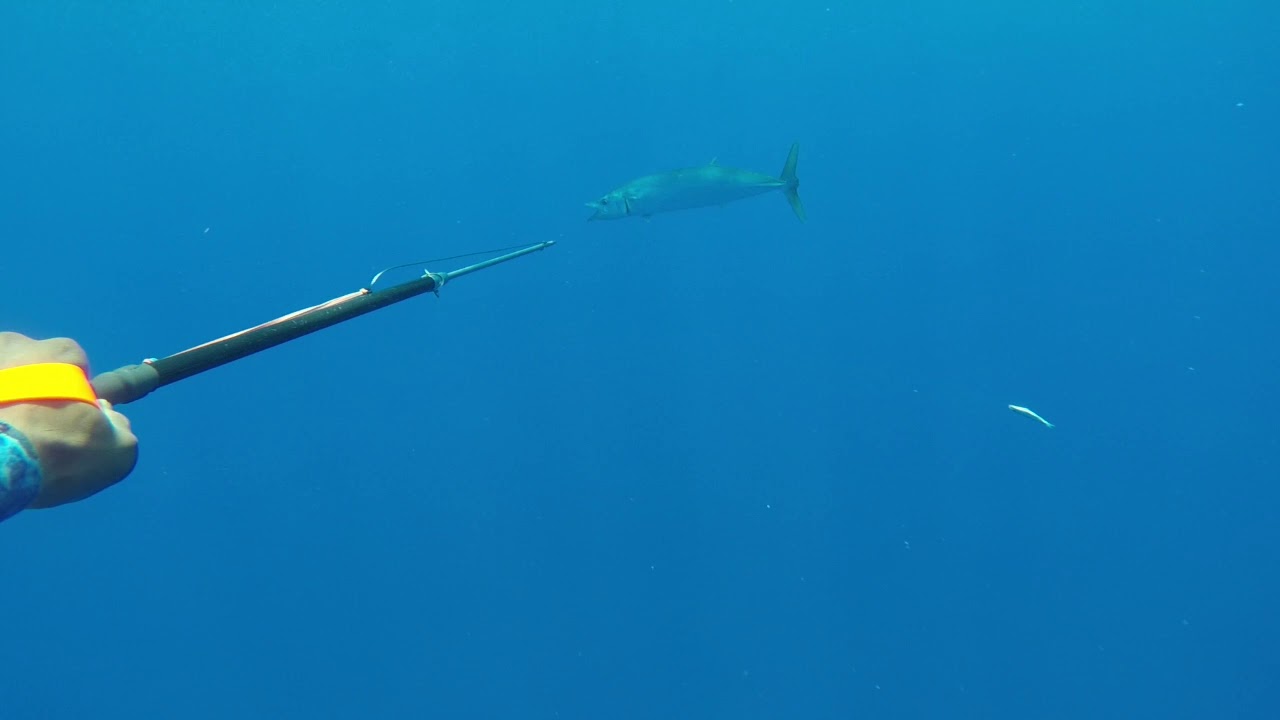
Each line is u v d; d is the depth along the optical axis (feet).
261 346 4.17
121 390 3.49
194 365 3.85
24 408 2.33
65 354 2.54
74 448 2.37
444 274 6.81
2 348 2.53
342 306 5.05
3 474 2.14
